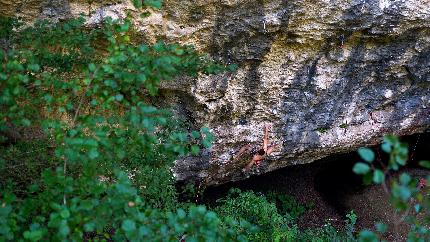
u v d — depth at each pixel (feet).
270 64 22.77
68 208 10.00
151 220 10.38
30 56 13.03
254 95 24.17
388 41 22.95
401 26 21.84
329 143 28.12
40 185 14.42
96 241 12.43
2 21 15.05
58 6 17.47
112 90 12.28
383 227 11.00
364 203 37.78
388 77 25.34
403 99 27.25
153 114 12.25
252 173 29.55
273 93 24.39
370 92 26.12
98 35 17.80
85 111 16.08
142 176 18.60
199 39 20.57
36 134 16.29
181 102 23.62
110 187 10.73
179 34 19.92
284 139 27.14
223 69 15.89
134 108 11.19
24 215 11.18
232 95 23.81
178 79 21.89
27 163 14.78
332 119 26.89
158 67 11.49
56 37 14.78
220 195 33.22
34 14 17.43
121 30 13.02
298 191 37.37
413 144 36.96
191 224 10.12
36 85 12.67
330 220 36.45
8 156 14.67
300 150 28.14
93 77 11.50
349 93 25.71
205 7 19.26
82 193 10.82
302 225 35.55
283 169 37.22
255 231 12.43
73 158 10.33
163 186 20.30
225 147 26.40
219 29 20.35
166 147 12.28
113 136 12.02
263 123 26.00
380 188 38.60
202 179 28.09
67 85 12.16
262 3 19.69
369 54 23.52
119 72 11.31
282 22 20.51
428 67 24.90
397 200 8.91
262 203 26.35
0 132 15.51
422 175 37.83
